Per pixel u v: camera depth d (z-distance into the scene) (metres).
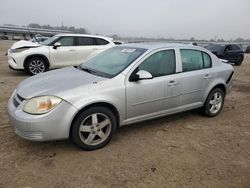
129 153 3.88
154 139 4.39
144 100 4.32
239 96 7.73
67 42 10.48
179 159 3.77
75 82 3.93
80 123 3.73
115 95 3.96
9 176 3.23
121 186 3.11
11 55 9.96
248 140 4.53
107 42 11.19
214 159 3.82
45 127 3.52
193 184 3.20
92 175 3.30
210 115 5.55
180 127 4.96
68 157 3.71
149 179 3.26
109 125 4.02
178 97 4.80
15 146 3.96
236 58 17.44
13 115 3.63
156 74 4.49
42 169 3.40
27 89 3.88
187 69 4.94
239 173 3.48
